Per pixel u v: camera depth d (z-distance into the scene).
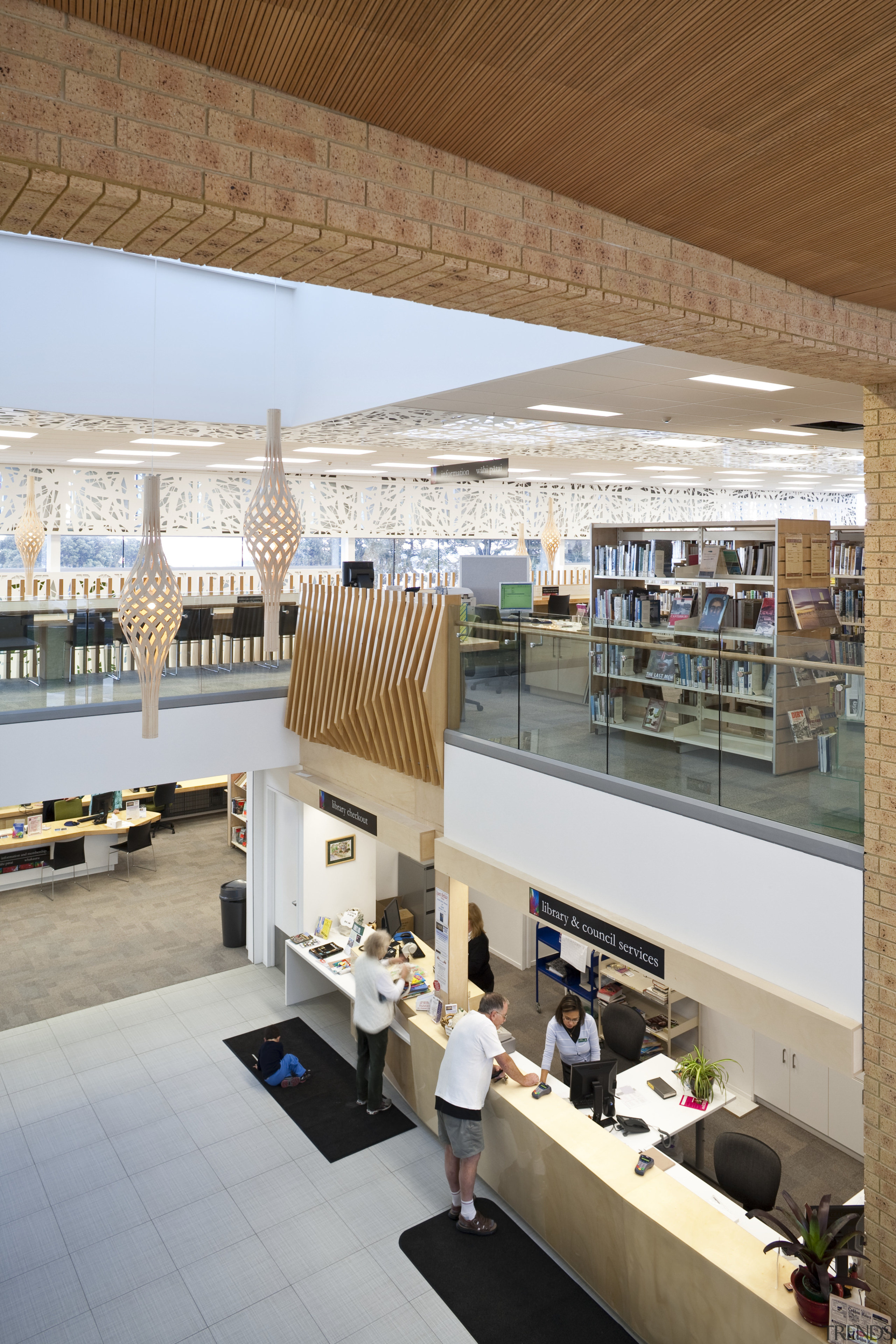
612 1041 7.70
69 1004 9.34
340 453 12.84
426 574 18.91
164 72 1.64
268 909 10.17
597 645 5.97
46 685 8.44
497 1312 5.48
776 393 7.59
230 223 1.79
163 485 15.79
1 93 1.49
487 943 9.15
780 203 2.28
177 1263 5.88
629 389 7.39
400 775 8.11
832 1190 6.78
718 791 5.21
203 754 9.25
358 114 1.86
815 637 7.14
